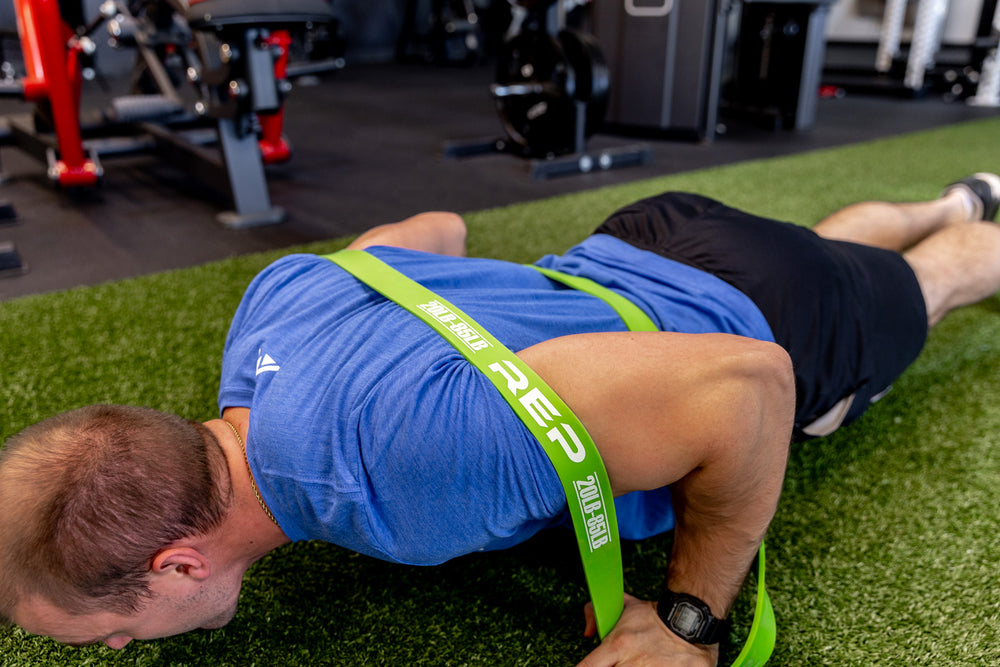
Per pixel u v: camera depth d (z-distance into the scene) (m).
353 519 0.61
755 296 0.89
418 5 7.96
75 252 2.17
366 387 0.62
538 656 0.82
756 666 0.76
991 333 1.54
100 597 0.58
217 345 1.51
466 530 0.62
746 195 2.67
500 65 3.33
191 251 2.17
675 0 3.62
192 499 0.60
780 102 4.30
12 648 0.83
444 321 0.67
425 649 0.83
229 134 2.37
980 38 5.16
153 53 3.22
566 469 0.61
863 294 0.97
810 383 0.90
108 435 0.59
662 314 0.84
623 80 3.90
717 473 0.65
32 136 3.09
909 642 0.82
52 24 2.52
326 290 0.74
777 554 0.95
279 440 0.61
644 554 0.96
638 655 0.72
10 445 0.60
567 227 2.30
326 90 5.68
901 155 3.39
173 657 0.82
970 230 1.24
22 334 1.57
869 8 7.80
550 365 0.64
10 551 0.55
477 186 2.91
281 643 0.84
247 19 2.03
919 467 1.11
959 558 0.94
